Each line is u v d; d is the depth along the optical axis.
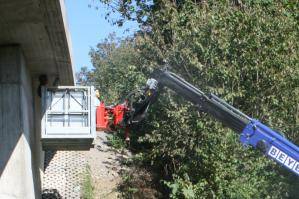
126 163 24.89
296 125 19.67
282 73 19.77
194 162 20.48
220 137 19.52
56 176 24.66
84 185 23.58
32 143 19.58
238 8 21.95
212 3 22.17
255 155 19.39
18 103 17.22
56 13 15.23
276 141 11.14
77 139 18.61
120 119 13.13
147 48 21.97
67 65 19.45
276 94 19.88
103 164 25.45
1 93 17.23
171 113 19.81
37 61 18.92
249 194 19.38
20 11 14.98
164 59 20.89
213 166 19.78
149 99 11.73
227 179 19.73
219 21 20.31
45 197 23.39
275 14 21.11
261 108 19.92
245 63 19.95
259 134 11.22
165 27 21.39
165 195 22.70
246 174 19.70
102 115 15.16
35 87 20.77
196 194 19.98
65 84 22.22
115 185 23.94
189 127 20.02
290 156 11.09
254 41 20.02
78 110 18.56
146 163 23.69
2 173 16.98
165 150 20.84
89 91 18.58
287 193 19.33
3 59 17.38
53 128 18.48
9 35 16.75
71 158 25.86
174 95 19.66
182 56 20.61
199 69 19.94
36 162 20.61
